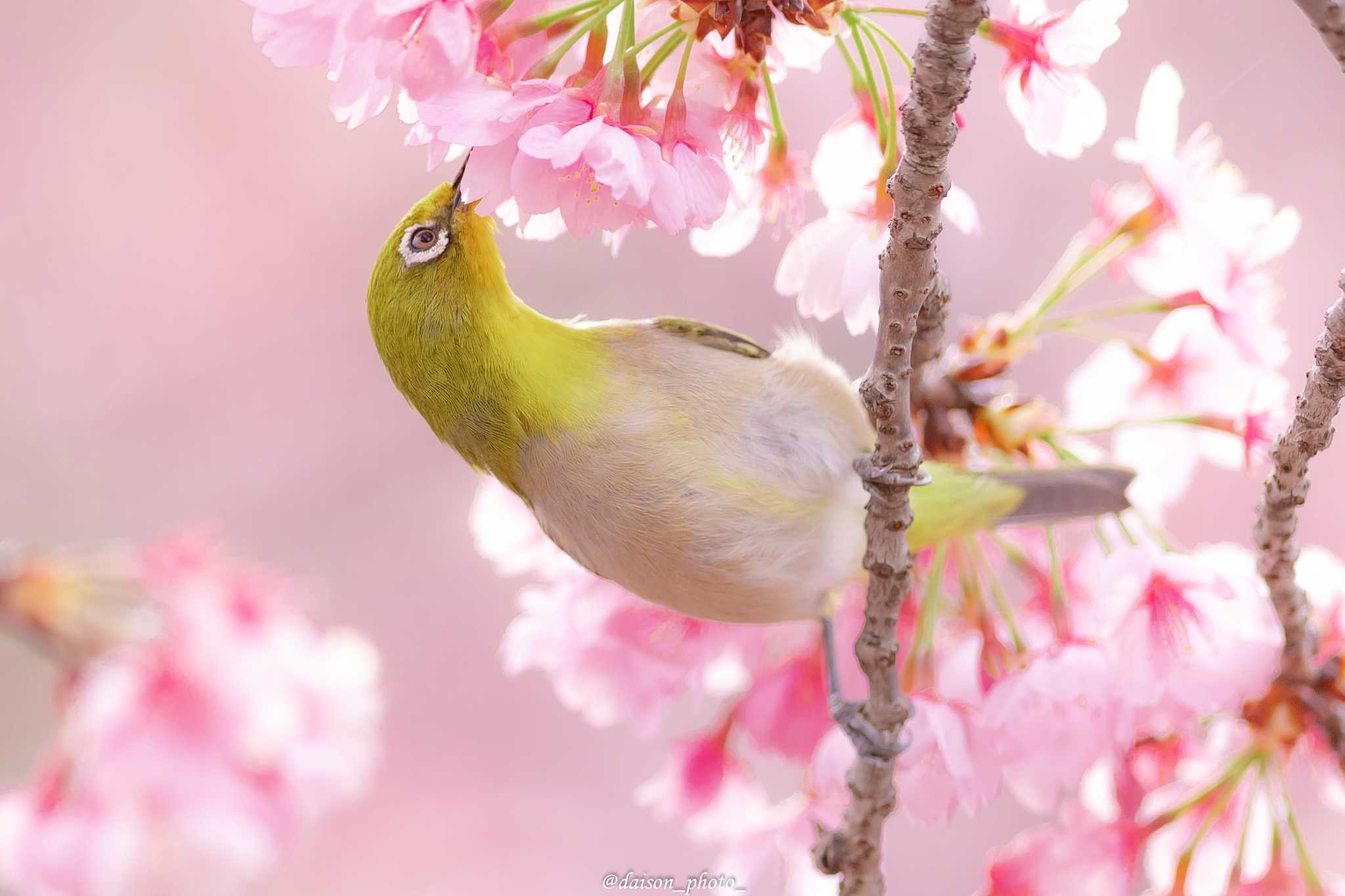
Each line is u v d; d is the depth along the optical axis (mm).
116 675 2490
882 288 2459
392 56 2439
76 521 3062
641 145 2443
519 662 2531
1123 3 2469
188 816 2486
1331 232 3023
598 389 2492
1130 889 2514
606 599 2527
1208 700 2488
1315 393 2477
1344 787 2508
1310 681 2498
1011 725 2492
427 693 3094
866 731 2490
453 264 2494
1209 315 2518
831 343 3041
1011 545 2527
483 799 3012
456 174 2496
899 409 2467
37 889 2484
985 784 2494
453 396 2496
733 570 2492
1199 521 2936
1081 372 2531
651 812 2992
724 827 2539
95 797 2486
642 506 2490
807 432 2494
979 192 3074
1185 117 3102
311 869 2820
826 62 2824
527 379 2492
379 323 2500
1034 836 2520
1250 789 2508
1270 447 2492
